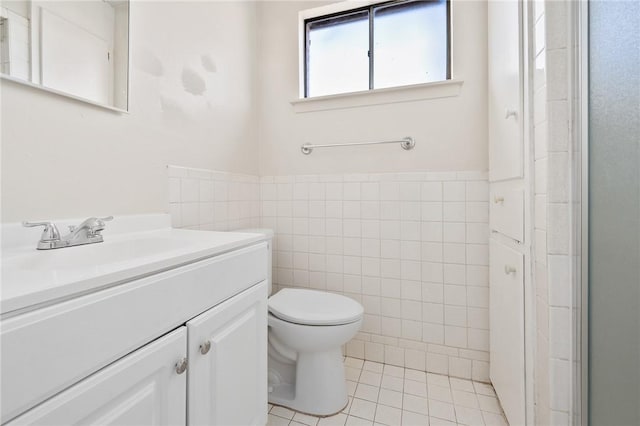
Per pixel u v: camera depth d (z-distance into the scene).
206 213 1.39
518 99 0.95
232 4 1.60
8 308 0.36
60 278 0.44
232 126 1.59
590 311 0.74
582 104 0.76
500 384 1.21
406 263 1.56
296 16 1.78
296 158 1.77
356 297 1.65
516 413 1.01
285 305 1.28
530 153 0.90
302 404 1.23
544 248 0.83
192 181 1.31
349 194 1.66
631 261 0.60
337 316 1.17
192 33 1.32
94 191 0.92
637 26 0.58
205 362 0.69
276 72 1.82
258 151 1.84
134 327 0.52
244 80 1.70
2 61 0.71
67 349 0.42
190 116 1.31
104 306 0.47
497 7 1.22
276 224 1.81
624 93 0.62
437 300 1.51
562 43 0.79
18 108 0.74
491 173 1.33
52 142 0.81
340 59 1.80
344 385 1.27
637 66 0.58
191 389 0.65
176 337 0.61
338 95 1.65
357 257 1.65
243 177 1.68
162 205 1.16
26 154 0.76
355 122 1.65
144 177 1.09
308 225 1.74
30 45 0.76
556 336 0.80
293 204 1.77
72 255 0.75
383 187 1.60
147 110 1.10
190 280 0.65
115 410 0.49
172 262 0.60
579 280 0.77
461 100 1.47
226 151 1.54
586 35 0.75
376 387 1.39
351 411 1.23
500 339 1.21
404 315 1.57
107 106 0.95
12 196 0.73
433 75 1.63
